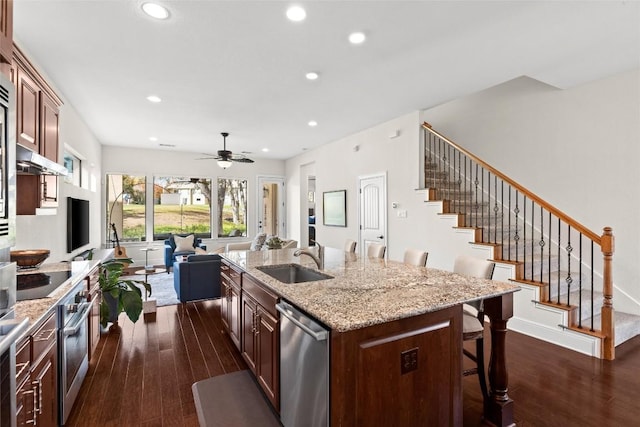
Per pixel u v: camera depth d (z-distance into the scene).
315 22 2.49
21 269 2.46
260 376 2.24
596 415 2.08
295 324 1.67
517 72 3.45
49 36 2.66
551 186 4.17
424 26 2.55
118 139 6.45
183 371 2.68
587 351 2.95
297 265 2.82
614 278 3.58
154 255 7.61
